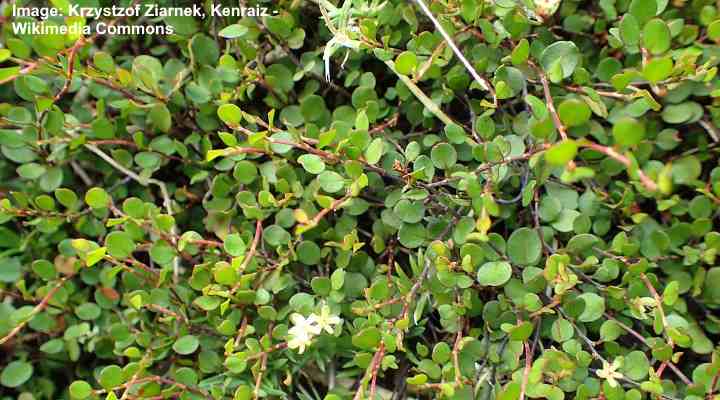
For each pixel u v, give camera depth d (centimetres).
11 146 46
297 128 46
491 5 44
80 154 48
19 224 48
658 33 41
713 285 44
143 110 46
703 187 44
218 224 46
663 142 45
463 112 46
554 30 46
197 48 46
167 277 46
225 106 42
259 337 45
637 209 44
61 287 47
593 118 45
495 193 43
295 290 46
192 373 45
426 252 43
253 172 45
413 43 44
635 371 42
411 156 43
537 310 42
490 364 44
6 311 47
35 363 49
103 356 47
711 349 43
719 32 43
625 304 43
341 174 44
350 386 46
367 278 45
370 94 45
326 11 44
